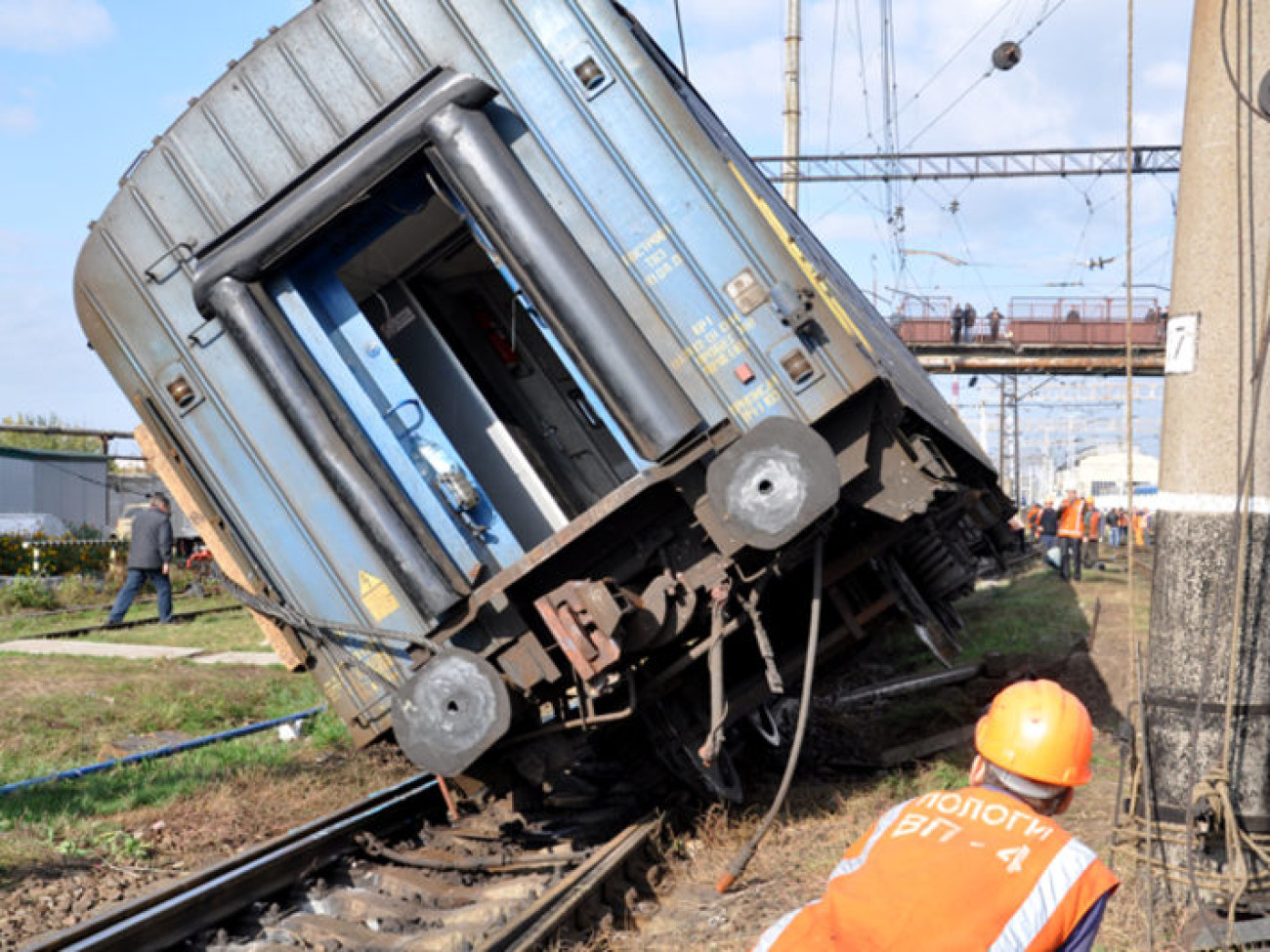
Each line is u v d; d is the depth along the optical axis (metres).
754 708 7.46
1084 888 2.18
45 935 4.71
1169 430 5.27
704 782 6.99
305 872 5.79
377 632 5.97
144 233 6.28
